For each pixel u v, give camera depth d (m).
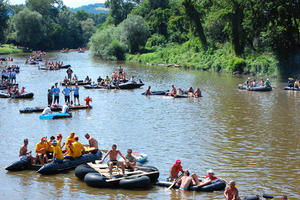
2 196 15.51
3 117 30.19
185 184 16.20
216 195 15.69
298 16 61.56
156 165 19.31
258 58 66.06
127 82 47.97
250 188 16.47
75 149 18.86
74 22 180.00
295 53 62.47
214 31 81.62
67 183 17.00
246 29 69.75
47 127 27.06
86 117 30.58
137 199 15.26
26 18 131.75
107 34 108.88
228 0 68.62
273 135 25.08
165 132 25.89
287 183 17.05
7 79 51.25
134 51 106.06
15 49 133.75
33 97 39.97
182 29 112.12
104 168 17.64
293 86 47.66
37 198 15.34
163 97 40.94
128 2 149.62
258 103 37.00
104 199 15.27
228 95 42.22
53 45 158.50
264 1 61.12
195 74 65.56
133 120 29.59
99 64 85.50
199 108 34.53
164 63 87.81
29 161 18.73
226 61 70.25
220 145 22.83
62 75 60.81
